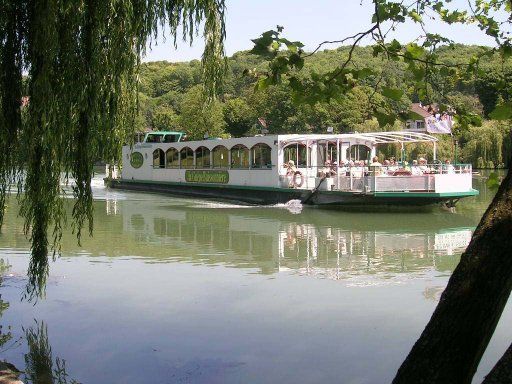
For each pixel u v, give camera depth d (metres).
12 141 6.75
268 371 6.27
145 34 6.87
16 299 9.17
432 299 9.41
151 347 7.02
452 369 2.80
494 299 2.76
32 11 6.53
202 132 64.19
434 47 4.24
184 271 11.72
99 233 17.64
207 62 7.34
